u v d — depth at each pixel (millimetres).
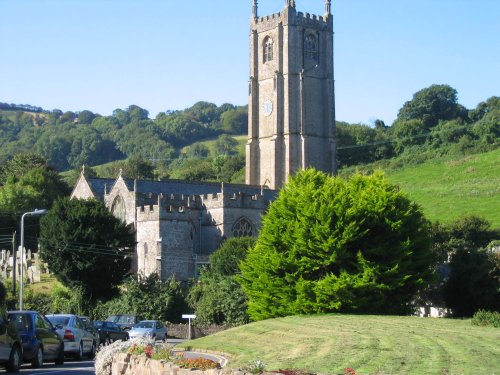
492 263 91375
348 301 73000
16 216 158625
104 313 103062
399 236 76688
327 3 162500
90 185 146750
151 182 138000
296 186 81625
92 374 42438
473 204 174125
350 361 39062
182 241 126750
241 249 112875
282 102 157125
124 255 111812
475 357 38531
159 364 34312
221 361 44062
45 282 121750
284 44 157250
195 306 102750
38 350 45906
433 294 92562
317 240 75438
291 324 60062
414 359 38562
